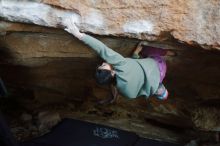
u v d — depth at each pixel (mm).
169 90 6539
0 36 4836
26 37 4914
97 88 6988
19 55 5242
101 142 6926
